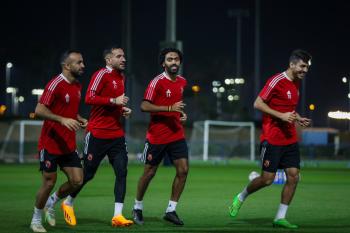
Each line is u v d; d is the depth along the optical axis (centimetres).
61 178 5459
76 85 2372
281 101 2475
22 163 8781
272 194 3869
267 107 2439
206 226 2527
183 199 3612
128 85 10669
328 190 4294
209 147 10006
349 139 11725
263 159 2517
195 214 2923
